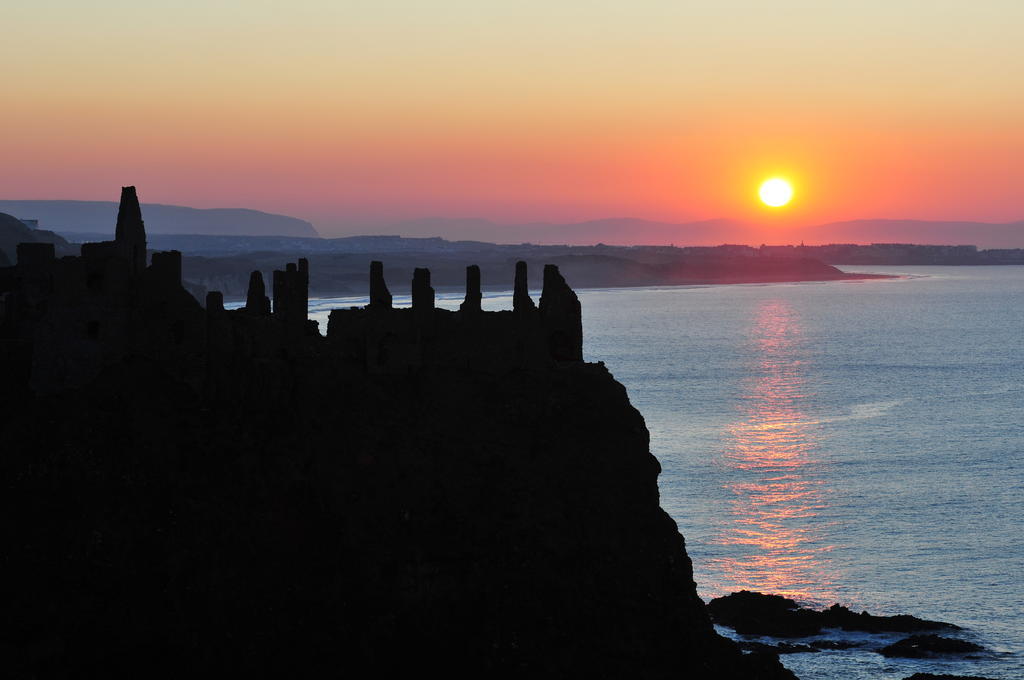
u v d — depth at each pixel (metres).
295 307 164.00
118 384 152.50
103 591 138.25
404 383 162.25
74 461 145.38
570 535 154.62
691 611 157.75
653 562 157.50
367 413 157.38
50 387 152.38
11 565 137.88
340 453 153.38
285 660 139.75
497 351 166.50
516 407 162.62
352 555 146.88
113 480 145.38
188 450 149.75
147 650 136.12
